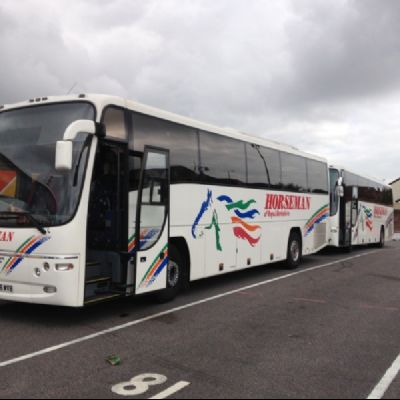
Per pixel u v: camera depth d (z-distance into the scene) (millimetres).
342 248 21562
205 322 7316
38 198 6816
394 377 5062
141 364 5316
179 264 8945
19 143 7250
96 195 7699
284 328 7035
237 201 10680
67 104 7230
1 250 6961
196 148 9328
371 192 22828
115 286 7445
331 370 5250
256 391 4602
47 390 4527
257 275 12633
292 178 13594
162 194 8195
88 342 6141
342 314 8031
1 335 6434
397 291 10398
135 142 7719
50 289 6609
